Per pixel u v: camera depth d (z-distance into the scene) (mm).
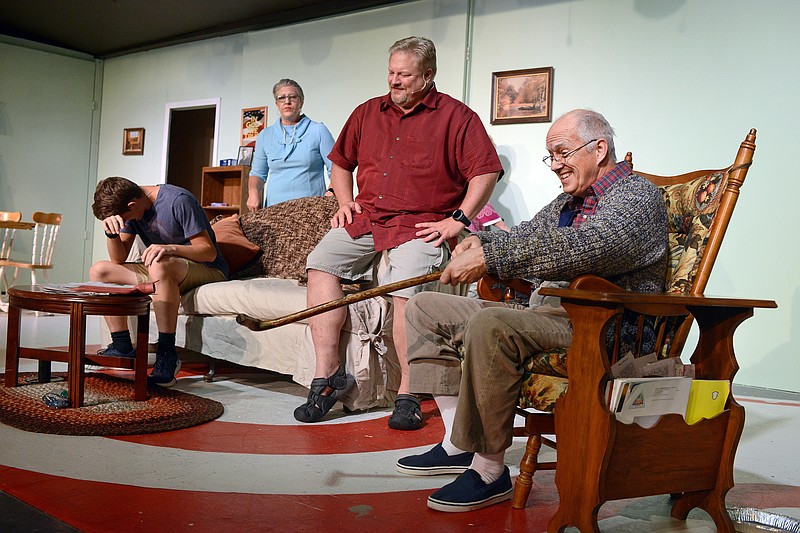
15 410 2789
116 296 2965
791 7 4262
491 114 5332
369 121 3332
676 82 4633
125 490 1984
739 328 4469
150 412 2891
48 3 7363
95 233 8805
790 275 4289
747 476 2439
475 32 5457
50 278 8531
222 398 3375
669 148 4656
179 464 2273
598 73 4906
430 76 3203
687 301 1726
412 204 3186
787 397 4105
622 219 1845
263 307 3541
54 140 8516
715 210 2010
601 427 1635
